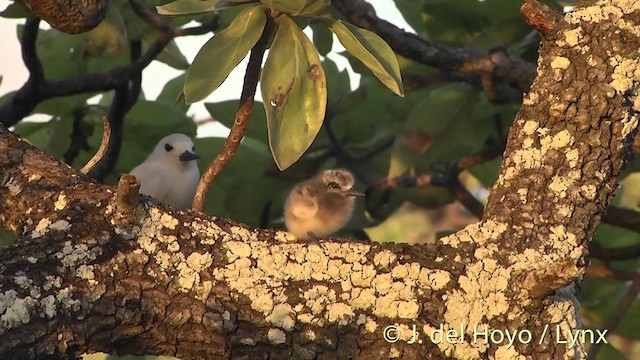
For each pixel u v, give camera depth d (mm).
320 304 7934
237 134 9125
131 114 14828
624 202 17516
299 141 8156
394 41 13930
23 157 8508
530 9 8680
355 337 7949
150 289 7797
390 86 8156
